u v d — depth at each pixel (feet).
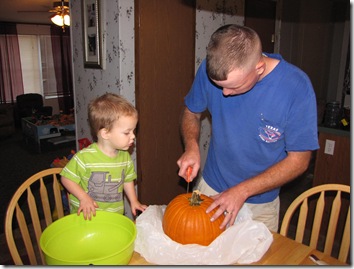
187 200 3.95
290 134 4.18
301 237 4.60
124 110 4.56
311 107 4.04
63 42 26.78
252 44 3.51
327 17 14.90
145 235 3.58
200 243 3.60
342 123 8.41
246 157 4.66
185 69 9.39
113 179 4.92
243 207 4.11
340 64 15.14
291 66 4.20
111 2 7.87
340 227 8.71
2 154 16.99
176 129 9.52
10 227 4.12
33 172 14.25
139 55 8.16
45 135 17.51
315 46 14.87
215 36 3.60
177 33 8.93
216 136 4.84
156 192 9.41
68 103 27.78
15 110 23.45
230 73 3.43
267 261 3.48
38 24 25.52
